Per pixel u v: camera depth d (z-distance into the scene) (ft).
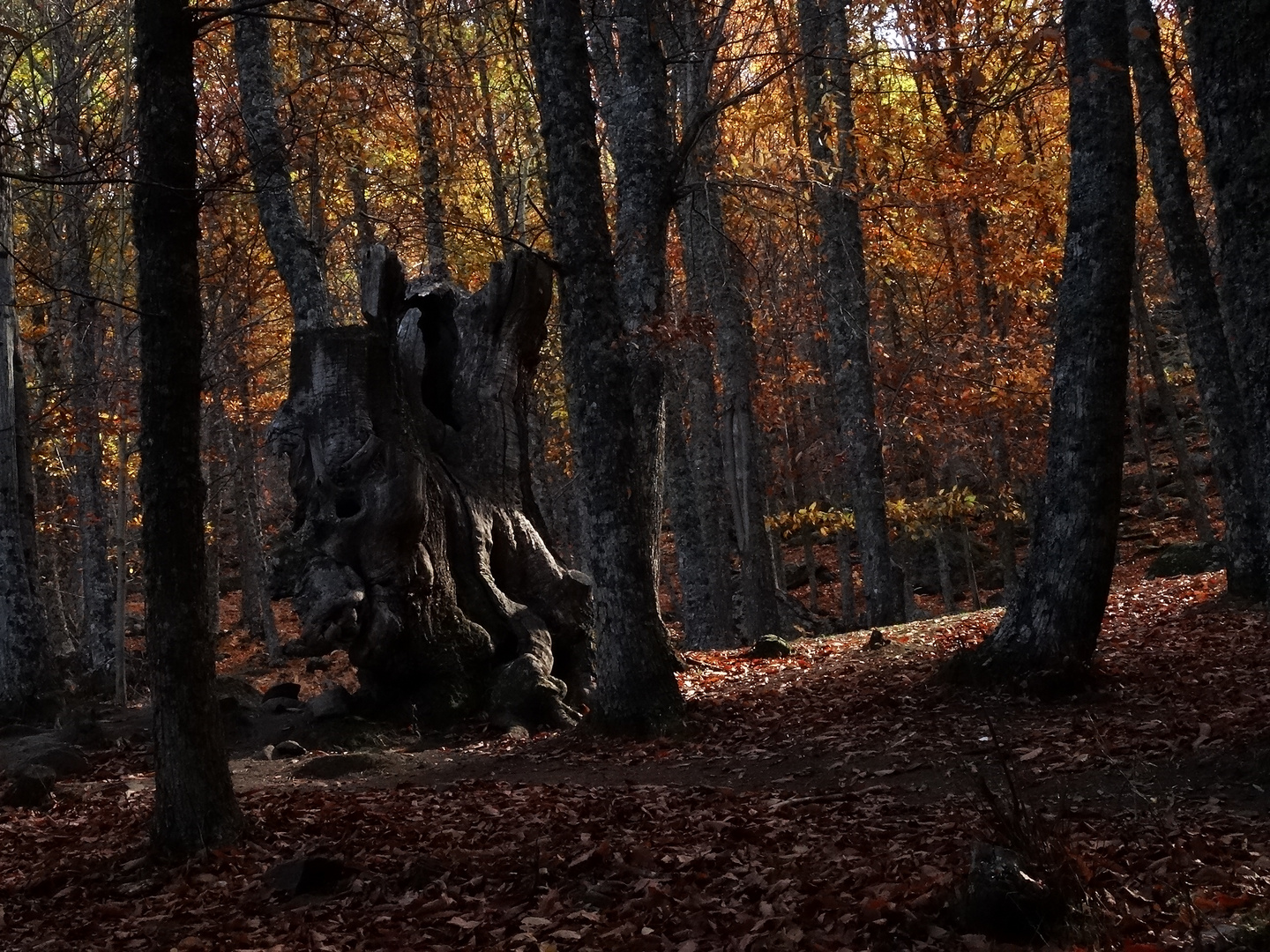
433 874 20.42
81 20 51.24
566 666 45.47
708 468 64.39
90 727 42.11
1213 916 13.87
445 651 41.55
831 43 55.36
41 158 25.53
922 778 25.85
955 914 14.89
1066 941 13.85
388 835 24.06
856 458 59.11
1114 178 32.55
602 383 35.42
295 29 44.55
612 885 18.70
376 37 34.68
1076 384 32.94
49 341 67.05
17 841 28.12
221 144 46.98
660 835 22.11
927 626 51.34
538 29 36.04
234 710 43.39
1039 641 32.65
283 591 40.65
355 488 40.81
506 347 47.78
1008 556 69.41
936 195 55.83
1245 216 16.74
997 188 55.93
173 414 23.07
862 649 46.44
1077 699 31.50
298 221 50.67
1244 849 17.12
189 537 23.36
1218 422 44.24
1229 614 41.78
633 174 44.27
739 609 91.30
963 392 64.44
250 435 88.12
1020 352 64.03
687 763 30.99
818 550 118.73
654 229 43.34
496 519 45.21
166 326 22.88
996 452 68.69
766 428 90.99
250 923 19.08
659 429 45.32
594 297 35.47
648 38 44.68
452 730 40.27
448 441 46.24
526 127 74.54
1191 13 17.49
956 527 101.86
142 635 96.02
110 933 19.54
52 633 83.46
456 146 60.64
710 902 17.39
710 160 56.34
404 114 57.77
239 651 97.14
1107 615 47.93
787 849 20.34
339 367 42.11
